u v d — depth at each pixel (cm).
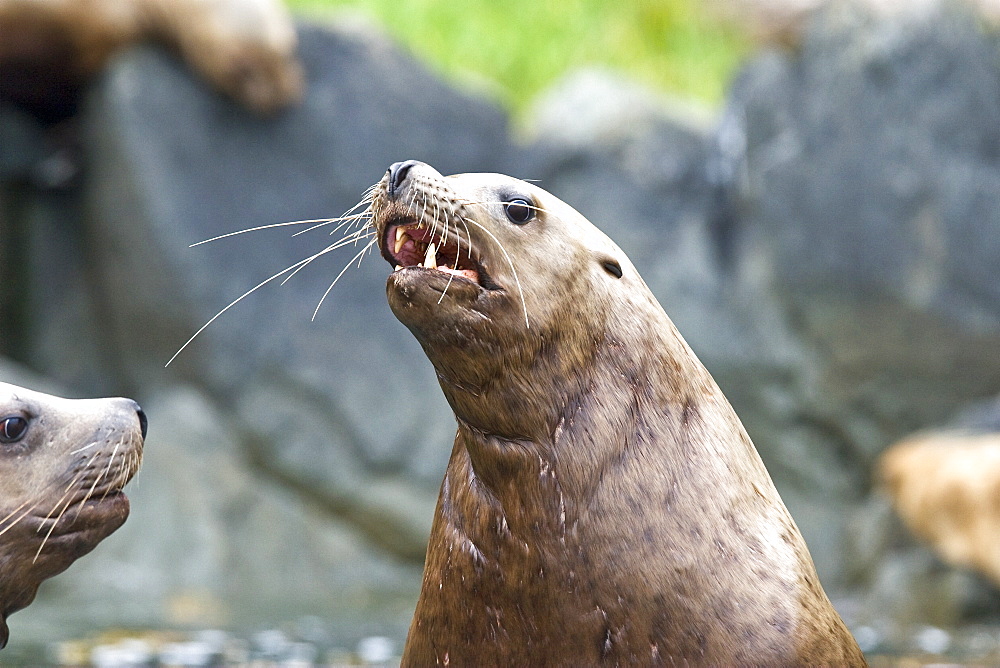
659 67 6825
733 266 5356
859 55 5184
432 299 1574
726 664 1564
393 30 6475
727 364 5234
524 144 5525
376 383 5006
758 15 5469
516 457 1634
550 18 6800
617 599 1588
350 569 4769
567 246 1661
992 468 4212
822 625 1623
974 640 3422
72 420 1917
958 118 5094
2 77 5097
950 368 5081
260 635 3259
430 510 4956
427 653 1711
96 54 5025
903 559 4531
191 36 4966
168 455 4638
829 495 5159
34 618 3503
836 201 5166
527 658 1634
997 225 5019
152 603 3950
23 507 1862
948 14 5144
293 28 5234
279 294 4966
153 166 4872
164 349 4900
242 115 5075
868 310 5119
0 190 5181
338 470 4897
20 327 5184
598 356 1652
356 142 5206
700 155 5588
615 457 1619
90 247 5119
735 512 1639
